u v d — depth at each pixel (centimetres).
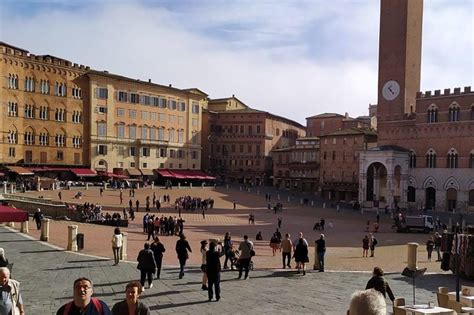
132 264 3212
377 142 11450
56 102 11206
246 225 7100
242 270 2998
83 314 855
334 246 5150
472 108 9825
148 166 13038
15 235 4591
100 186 10619
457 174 10006
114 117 12288
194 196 10738
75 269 2967
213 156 15625
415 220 6956
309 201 11306
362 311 613
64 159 11369
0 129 10144
